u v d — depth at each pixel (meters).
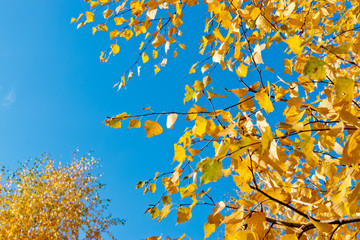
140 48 1.95
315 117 1.23
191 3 1.67
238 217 1.10
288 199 1.27
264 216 1.11
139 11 1.86
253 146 1.00
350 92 0.92
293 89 1.33
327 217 1.39
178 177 1.29
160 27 1.88
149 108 1.31
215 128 1.16
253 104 1.27
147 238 1.31
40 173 10.78
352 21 1.56
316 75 0.96
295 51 0.99
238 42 1.30
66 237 9.45
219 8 1.41
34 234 8.98
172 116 1.25
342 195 0.98
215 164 0.95
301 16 1.71
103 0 1.93
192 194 1.31
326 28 1.85
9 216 9.45
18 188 10.30
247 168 1.08
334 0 1.77
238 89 1.30
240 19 1.39
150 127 1.28
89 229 9.84
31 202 9.66
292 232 1.21
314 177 1.75
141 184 1.46
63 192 10.24
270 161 0.99
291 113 1.14
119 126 1.32
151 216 1.38
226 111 1.25
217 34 1.31
